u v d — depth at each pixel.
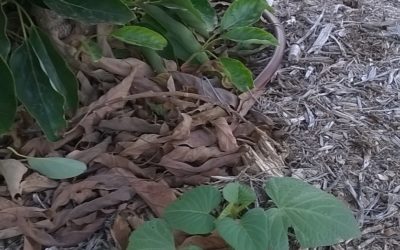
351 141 1.36
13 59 1.19
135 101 1.31
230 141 1.25
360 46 1.59
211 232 1.10
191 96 1.28
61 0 1.20
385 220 1.23
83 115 1.25
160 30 1.37
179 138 1.23
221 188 1.22
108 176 1.17
